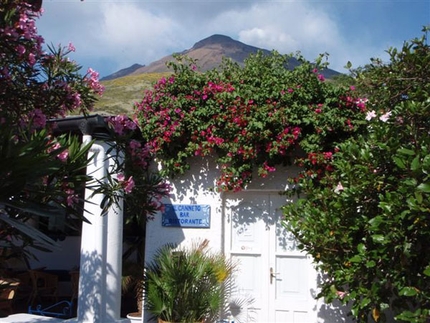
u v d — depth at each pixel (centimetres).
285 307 948
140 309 989
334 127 888
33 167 324
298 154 927
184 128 946
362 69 813
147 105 963
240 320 952
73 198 435
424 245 640
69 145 428
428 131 681
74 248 1312
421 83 749
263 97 911
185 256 904
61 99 483
